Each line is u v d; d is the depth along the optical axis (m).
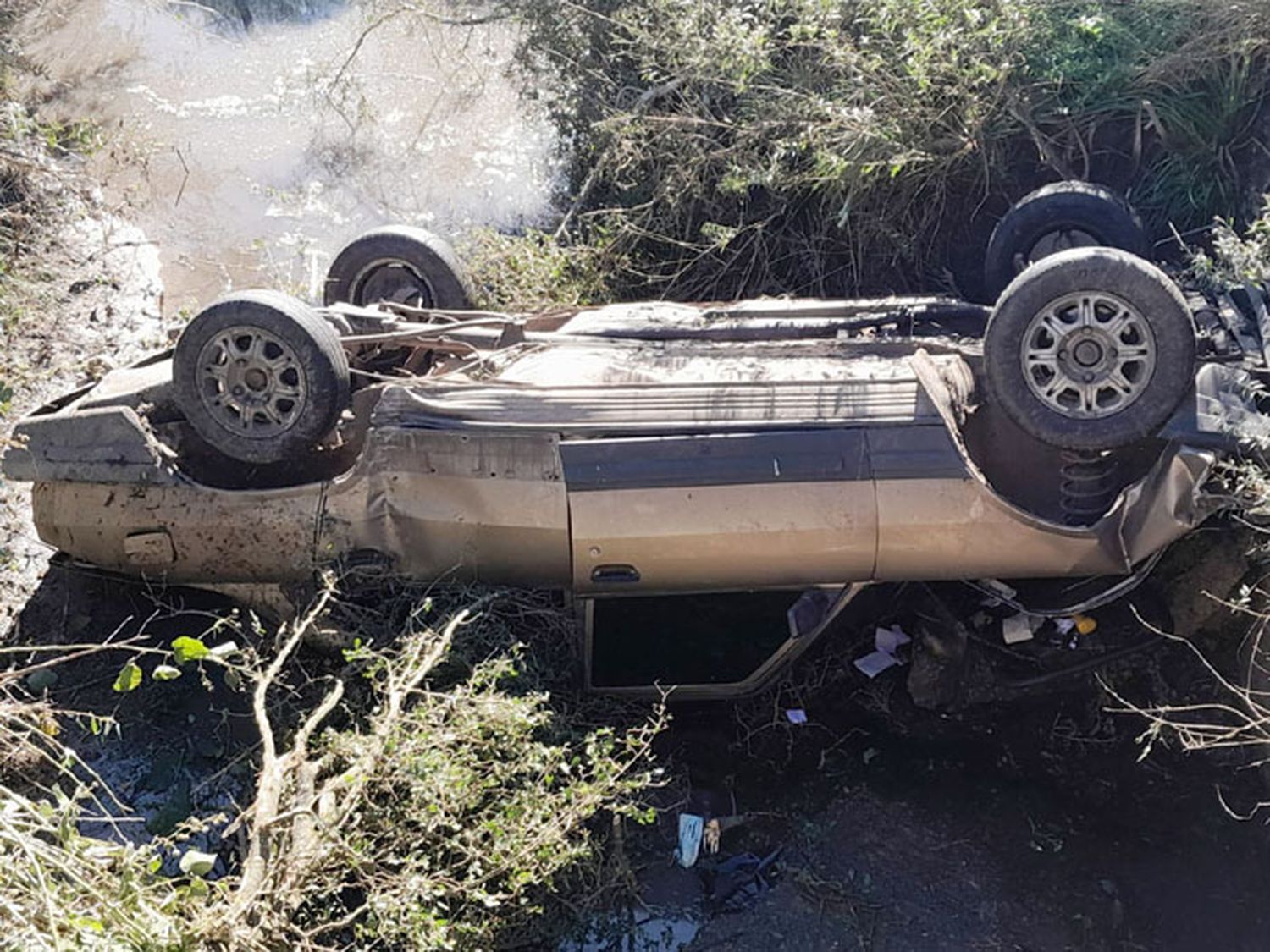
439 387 5.23
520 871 4.20
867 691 5.59
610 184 8.27
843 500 4.94
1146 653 5.44
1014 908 4.63
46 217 8.96
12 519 6.61
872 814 5.05
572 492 5.02
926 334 5.60
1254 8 6.54
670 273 7.71
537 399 5.12
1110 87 6.88
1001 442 5.38
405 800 4.36
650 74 8.14
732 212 7.63
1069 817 4.99
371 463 5.21
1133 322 4.72
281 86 10.75
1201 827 4.89
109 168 9.69
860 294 7.34
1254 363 4.93
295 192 9.48
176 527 5.47
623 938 4.59
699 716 5.54
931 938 4.53
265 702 5.12
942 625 5.52
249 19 11.75
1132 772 5.15
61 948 3.32
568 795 4.42
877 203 7.18
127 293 8.34
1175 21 6.82
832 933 4.55
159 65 11.07
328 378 5.30
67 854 3.65
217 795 5.14
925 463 4.91
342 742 4.53
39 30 11.21
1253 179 6.59
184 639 4.14
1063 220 5.87
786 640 5.34
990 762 5.25
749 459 4.95
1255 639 5.20
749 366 5.18
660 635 5.39
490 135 9.92
